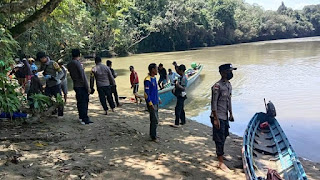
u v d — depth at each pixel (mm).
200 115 12688
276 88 17438
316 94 15469
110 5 13383
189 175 5668
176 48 63688
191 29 65562
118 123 8969
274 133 8406
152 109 7301
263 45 63156
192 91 17797
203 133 9227
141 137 7766
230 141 8789
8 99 6957
